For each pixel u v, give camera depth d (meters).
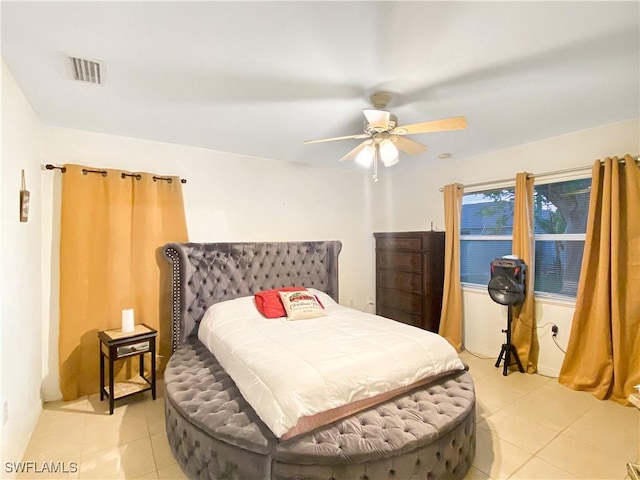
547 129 2.92
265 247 3.64
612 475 1.87
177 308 3.10
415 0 1.31
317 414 1.70
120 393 2.66
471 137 3.15
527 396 2.80
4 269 1.74
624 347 2.67
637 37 1.58
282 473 1.54
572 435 2.25
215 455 1.66
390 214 4.95
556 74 1.93
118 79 1.95
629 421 2.40
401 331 2.50
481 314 3.86
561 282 3.23
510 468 1.93
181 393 2.03
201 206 3.44
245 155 3.72
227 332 2.58
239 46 1.63
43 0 1.28
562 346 3.15
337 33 1.53
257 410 1.74
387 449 1.57
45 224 2.68
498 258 3.43
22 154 2.10
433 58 1.75
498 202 3.77
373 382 1.88
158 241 3.15
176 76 1.92
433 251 4.05
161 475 1.87
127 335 2.62
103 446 2.12
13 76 1.89
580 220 3.09
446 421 1.76
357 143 3.27
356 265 4.76
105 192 2.90
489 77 1.96
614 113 2.55
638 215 2.61
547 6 1.36
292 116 2.54
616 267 2.66
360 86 2.05
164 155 3.23
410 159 4.00
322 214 4.39
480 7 1.36
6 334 1.76
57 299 2.72
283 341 2.29
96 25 1.45
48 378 2.68
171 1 1.30
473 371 3.33
